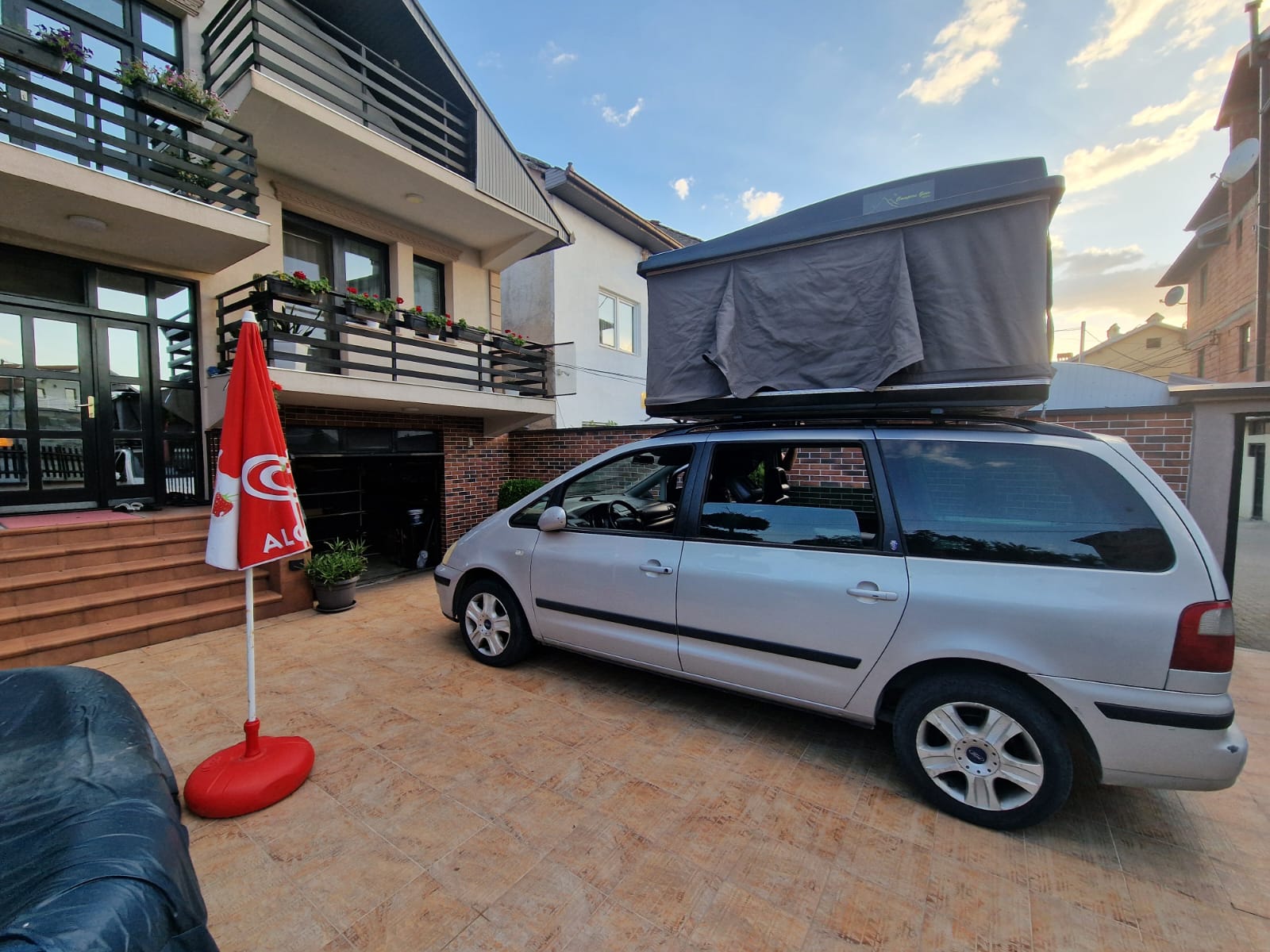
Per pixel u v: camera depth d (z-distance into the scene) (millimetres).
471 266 9164
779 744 3092
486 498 9328
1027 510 2430
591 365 12266
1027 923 1937
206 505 6258
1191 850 2285
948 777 2502
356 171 6742
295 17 7168
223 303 6316
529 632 3990
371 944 1845
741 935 1896
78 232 5109
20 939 996
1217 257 14273
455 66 7449
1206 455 4652
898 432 2787
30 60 4277
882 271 2918
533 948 1838
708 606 3066
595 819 2475
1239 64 11125
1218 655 2053
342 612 5547
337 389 6008
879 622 2576
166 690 3709
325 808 2531
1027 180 2627
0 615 4004
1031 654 2270
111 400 5723
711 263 3404
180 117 5133
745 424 3279
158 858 1276
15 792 1439
